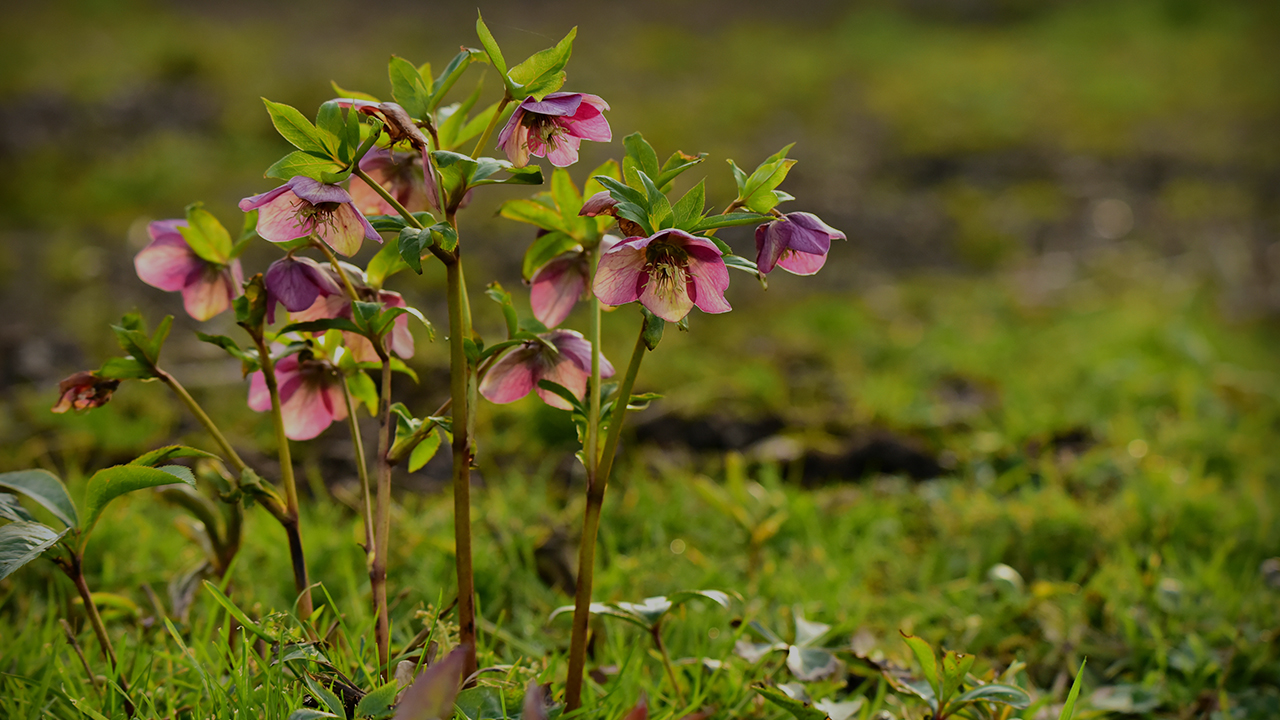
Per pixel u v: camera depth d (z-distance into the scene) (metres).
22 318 4.12
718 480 2.95
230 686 2.14
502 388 2.13
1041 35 13.18
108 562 2.39
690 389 3.58
